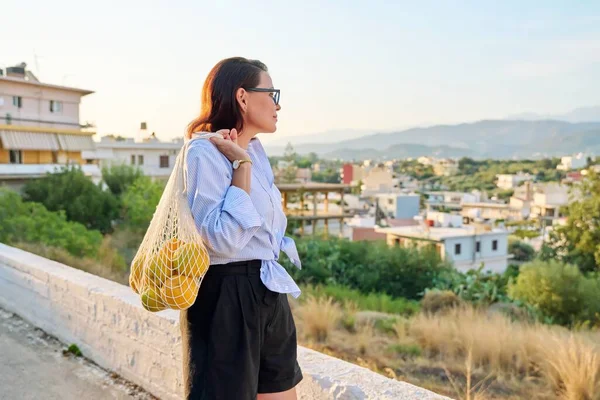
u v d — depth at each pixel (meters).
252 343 1.42
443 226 56.44
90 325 3.31
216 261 1.41
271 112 1.54
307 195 65.06
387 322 8.13
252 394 1.42
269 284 1.44
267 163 1.64
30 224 13.68
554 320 16.69
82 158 34.75
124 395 2.82
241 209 1.34
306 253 19.59
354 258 20.67
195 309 1.44
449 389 4.95
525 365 5.52
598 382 4.39
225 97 1.49
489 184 176.88
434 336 6.61
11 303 4.34
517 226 81.00
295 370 1.61
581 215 26.11
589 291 16.64
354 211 78.75
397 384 1.88
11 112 32.03
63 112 34.69
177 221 1.38
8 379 3.04
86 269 11.05
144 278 1.39
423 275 19.89
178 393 2.61
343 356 6.36
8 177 25.91
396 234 45.97
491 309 14.55
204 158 1.38
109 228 22.56
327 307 8.05
